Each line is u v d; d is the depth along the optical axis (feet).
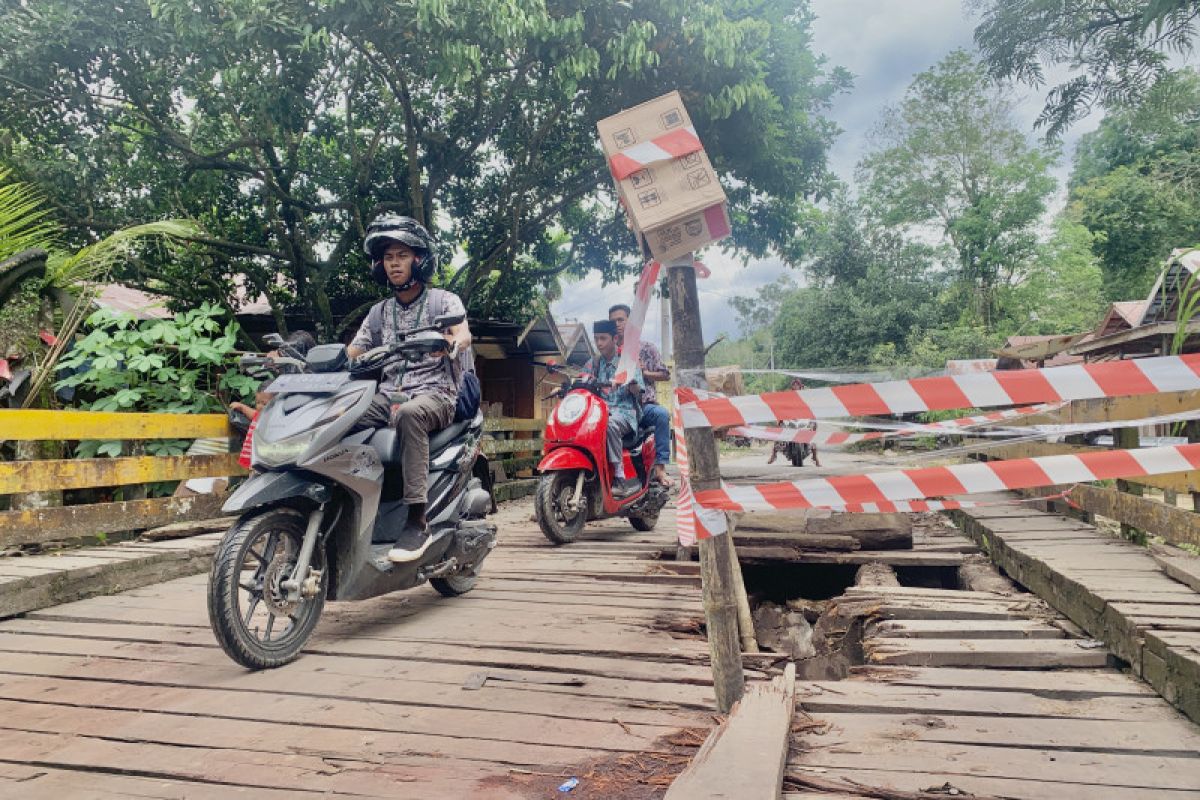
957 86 113.09
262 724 8.43
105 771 7.30
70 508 16.25
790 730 8.11
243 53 28.91
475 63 27.27
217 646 11.50
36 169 30.86
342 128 40.47
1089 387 6.79
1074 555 14.65
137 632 12.30
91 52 29.30
